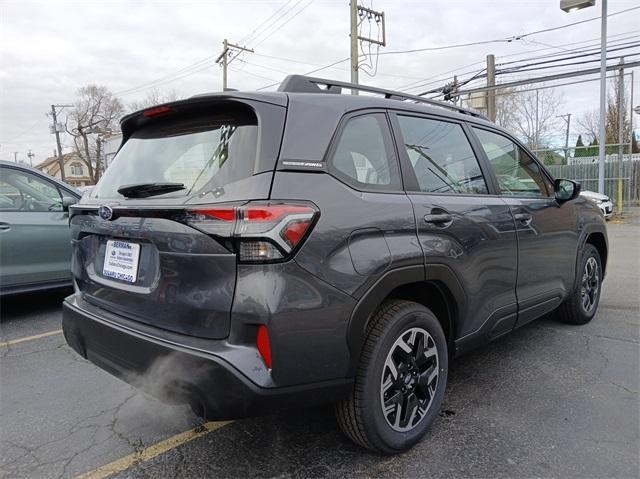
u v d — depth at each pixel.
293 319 1.99
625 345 4.09
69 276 5.35
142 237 2.26
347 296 2.15
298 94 2.39
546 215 3.73
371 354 2.33
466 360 3.82
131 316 2.37
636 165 22.06
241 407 1.97
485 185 3.26
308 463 2.47
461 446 2.60
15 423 2.92
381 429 2.38
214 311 2.01
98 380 3.54
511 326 3.38
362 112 2.56
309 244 2.04
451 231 2.72
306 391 2.08
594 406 3.03
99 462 2.51
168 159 2.47
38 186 5.26
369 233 2.28
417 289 2.76
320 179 2.19
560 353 3.93
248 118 2.23
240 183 2.06
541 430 2.75
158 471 2.43
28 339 4.49
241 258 1.96
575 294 4.39
